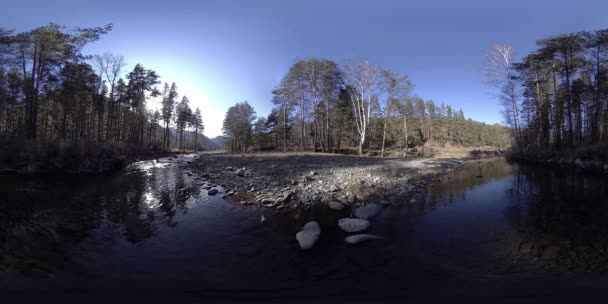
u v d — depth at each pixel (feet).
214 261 16.83
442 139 248.52
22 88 78.59
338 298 13.07
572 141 87.92
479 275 15.01
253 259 17.08
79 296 13.12
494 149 242.58
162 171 59.82
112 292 13.51
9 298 12.80
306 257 17.34
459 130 253.03
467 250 18.25
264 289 13.84
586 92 86.84
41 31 69.10
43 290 13.57
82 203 30.94
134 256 17.47
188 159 94.38
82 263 16.47
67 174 54.03
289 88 121.70
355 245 19.10
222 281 14.61
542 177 52.90
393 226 23.17
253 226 23.07
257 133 192.54
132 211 27.81
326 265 16.26
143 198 33.47
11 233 20.89
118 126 132.77
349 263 16.47
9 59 70.03
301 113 124.98
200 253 17.93
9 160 52.29
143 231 22.00
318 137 152.46
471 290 13.57
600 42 82.79
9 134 62.90
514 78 104.88
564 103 94.22
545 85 105.91
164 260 16.94
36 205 29.58
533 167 73.92
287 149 135.13
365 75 111.75
